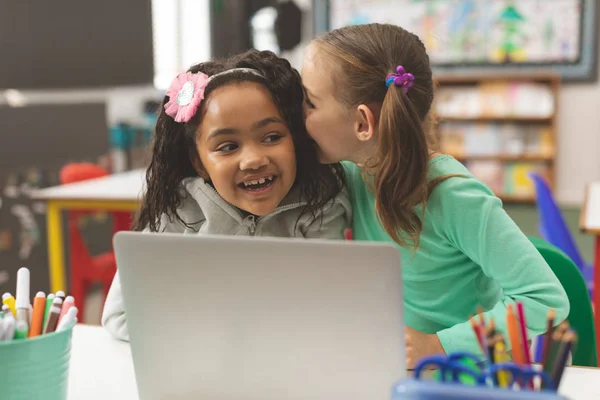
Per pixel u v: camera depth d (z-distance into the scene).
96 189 2.60
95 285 3.34
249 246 0.67
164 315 0.73
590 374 0.90
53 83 3.88
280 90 0.96
